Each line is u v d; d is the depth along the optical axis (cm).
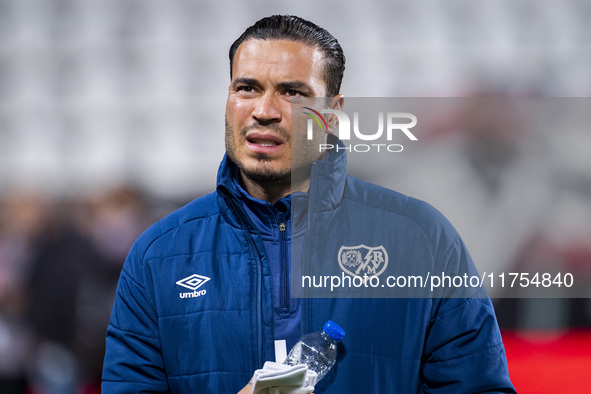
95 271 1483
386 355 580
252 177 583
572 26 1858
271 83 576
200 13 1844
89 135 1748
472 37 1827
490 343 579
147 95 1777
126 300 601
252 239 598
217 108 1767
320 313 586
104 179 1683
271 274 596
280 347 582
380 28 1814
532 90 1792
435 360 588
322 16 1828
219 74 1797
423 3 1847
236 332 582
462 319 583
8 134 1748
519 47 1822
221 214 617
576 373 984
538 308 965
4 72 1805
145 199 1659
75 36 1839
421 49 1798
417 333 580
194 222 616
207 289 590
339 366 577
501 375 575
